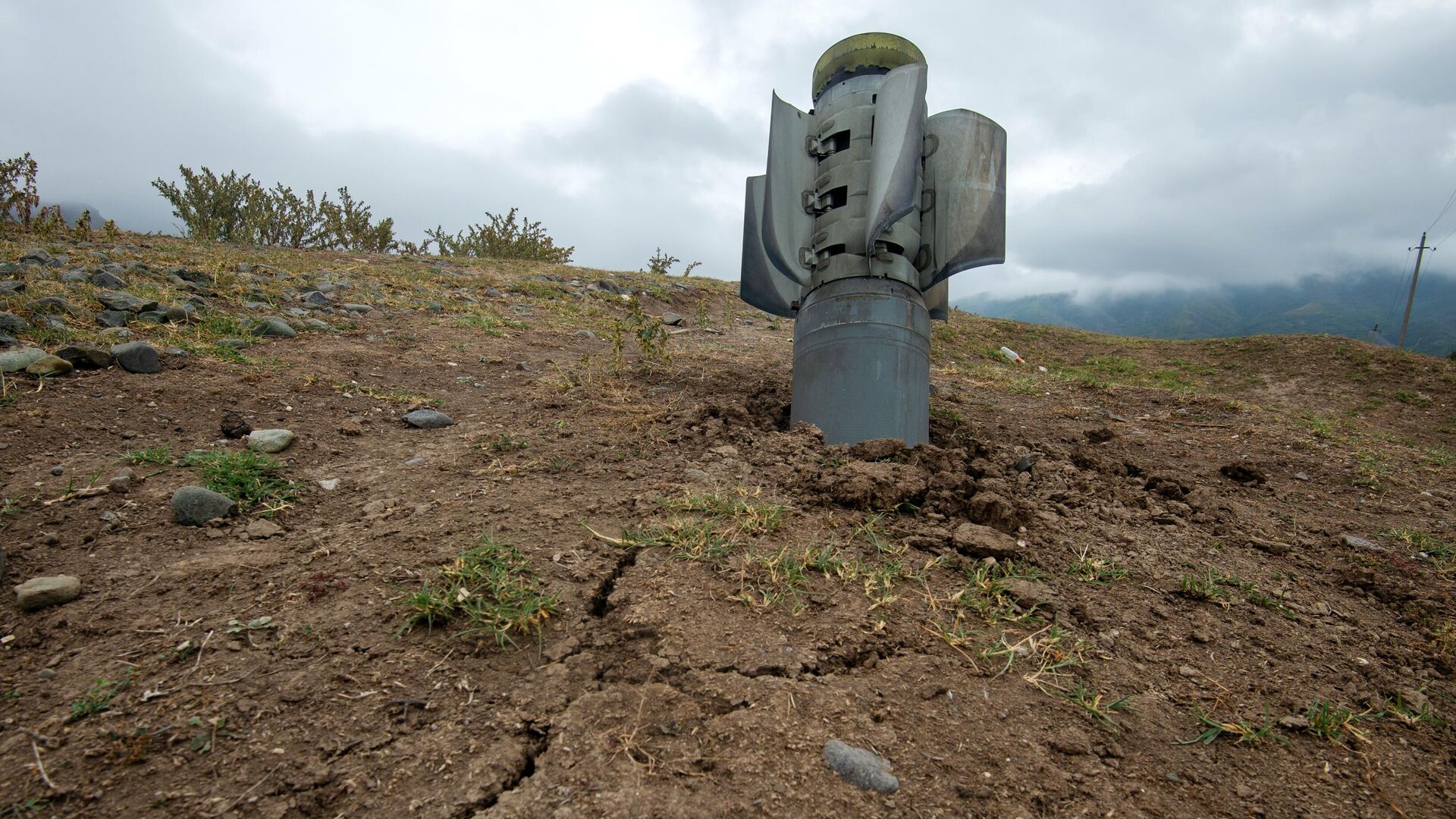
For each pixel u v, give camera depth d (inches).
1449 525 62.2
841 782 25.8
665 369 86.4
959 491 51.3
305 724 26.9
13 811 22.5
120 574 35.0
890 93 61.0
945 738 28.7
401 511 43.7
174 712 26.9
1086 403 102.7
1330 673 36.8
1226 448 83.0
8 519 38.0
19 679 28.2
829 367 61.5
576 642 32.5
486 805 24.1
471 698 28.9
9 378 54.2
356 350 78.4
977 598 39.1
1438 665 38.9
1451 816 27.8
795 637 33.9
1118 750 29.2
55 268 84.0
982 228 63.7
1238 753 30.2
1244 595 44.0
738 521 44.8
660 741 27.0
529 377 77.8
